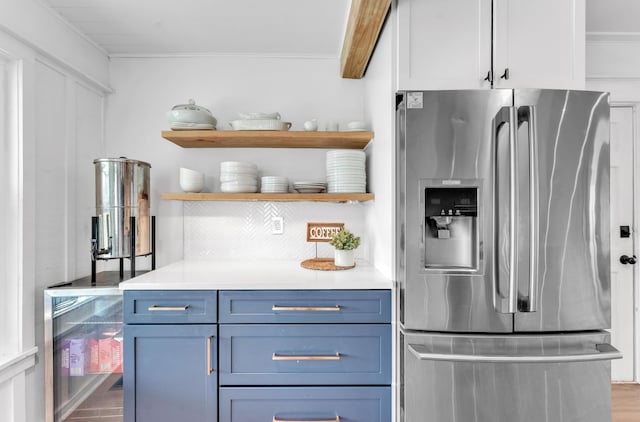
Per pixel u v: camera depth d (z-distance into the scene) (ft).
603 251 4.47
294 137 6.12
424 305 4.49
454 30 4.75
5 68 4.99
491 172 4.41
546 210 4.43
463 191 4.53
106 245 5.75
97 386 5.79
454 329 4.46
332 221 7.25
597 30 6.93
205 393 4.92
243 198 6.14
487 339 4.42
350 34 5.45
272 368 4.95
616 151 7.41
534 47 4.78
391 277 4.98
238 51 7.13
